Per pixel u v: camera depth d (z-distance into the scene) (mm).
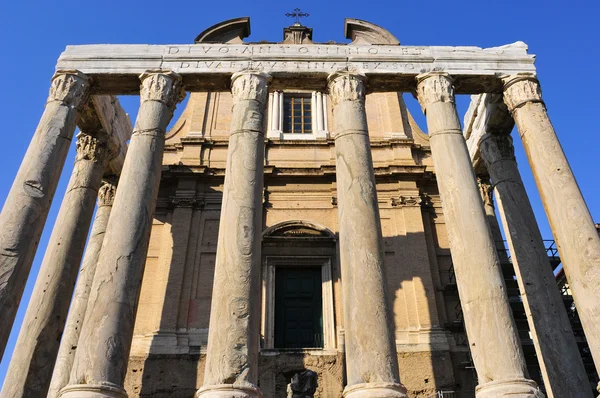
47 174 13594
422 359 17500
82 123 17797
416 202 21062
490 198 20922
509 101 15727
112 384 10422
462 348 17953
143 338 17828
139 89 16219
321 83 16234
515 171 17500
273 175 21594
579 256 12430
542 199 13961
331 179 21688
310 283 19656
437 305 18906
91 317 11227
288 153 22734
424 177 21672
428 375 17219
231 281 11664
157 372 17047
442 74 15750
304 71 15930
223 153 22500
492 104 17250
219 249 12312
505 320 11305
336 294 18984
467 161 13914
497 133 18156
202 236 20250
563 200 13242
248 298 11516
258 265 12297
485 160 18312
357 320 11367
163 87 15242
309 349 17703
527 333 18156
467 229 12641
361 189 13258
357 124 14625
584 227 12695
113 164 19641
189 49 16406
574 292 12422
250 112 14695
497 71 16094
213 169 21641
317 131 23609
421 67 16188
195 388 16891
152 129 14398
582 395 13445
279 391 16969
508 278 19078
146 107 14836
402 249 20031
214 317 11328
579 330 18969
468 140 20422
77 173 17500
